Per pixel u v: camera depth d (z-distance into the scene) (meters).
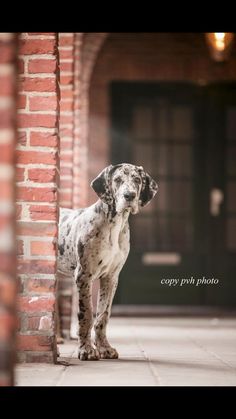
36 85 5.47
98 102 13.80
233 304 13.84
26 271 5.39
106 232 5.81
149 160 13.97
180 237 13.97
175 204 14.00
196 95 13.95
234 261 13.91
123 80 13.84
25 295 5.39
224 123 13.98
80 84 9.88
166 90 13.92
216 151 13.99
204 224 13.97
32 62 5.47
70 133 8.14
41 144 5.45
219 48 11.27
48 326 5.37
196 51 13.84
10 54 3.36
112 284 6.04
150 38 13.79
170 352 6.46
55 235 5.41
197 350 6.68
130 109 13.91
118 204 5.66
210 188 13.98
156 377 4.65
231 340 7.89
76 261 6.11
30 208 5.41
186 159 14.01
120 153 13.88
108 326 10.37
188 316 12.81
